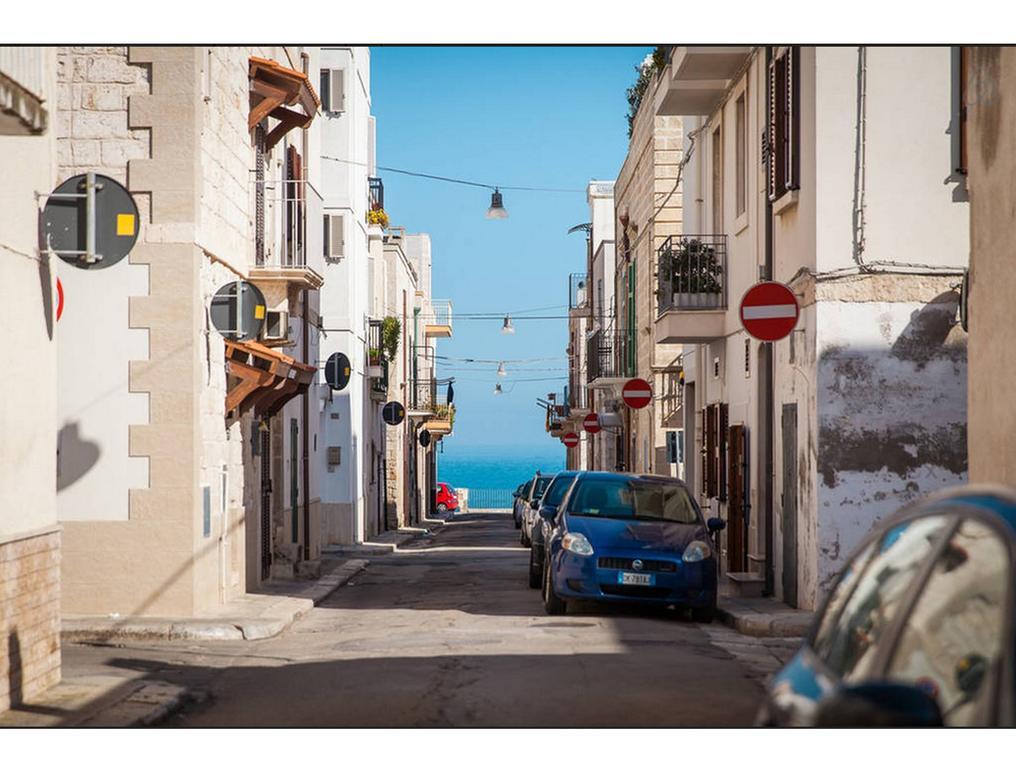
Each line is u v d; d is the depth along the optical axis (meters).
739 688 10.23
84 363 15.06
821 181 14.89
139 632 13.87
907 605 3.82
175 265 15.02
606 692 9.95
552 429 72.25
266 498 21.33
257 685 10.71
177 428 15.01
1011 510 3.45
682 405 30.06
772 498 17.73
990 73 9.72
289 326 19.75
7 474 9.35
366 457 39.09
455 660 11.77
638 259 36.78
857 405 14.87
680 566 15.71
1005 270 9.48
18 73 8.69
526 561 27.62
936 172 14.87
